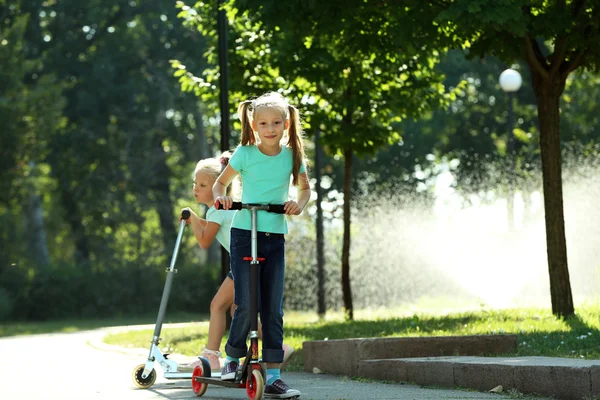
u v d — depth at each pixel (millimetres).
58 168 51938
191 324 24469
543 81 16547
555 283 16281
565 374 7797
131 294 47500
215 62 22812
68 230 59281
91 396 8711
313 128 22500
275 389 7926
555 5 15938
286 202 7867
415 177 54500
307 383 9625
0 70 45844
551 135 16469
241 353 8203
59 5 53000
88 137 50438
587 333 12594
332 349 10727
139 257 51719
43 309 46188
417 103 22688
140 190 52938
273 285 7988
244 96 22375
